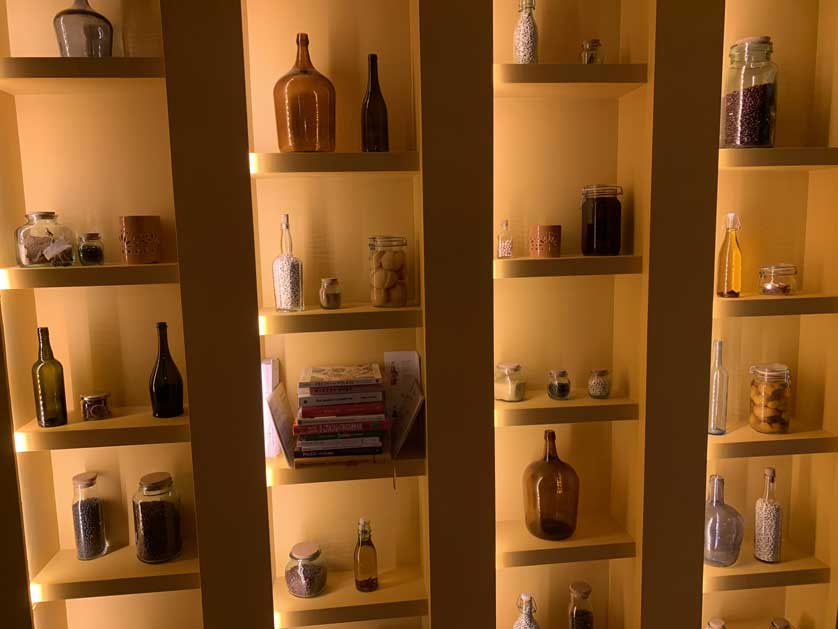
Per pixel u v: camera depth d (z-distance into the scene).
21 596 1.53
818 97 1.81
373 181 1.75
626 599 1.79
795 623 1.96
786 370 1.79
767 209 1.86
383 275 1.62
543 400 1.73
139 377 1.73
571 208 1.81
